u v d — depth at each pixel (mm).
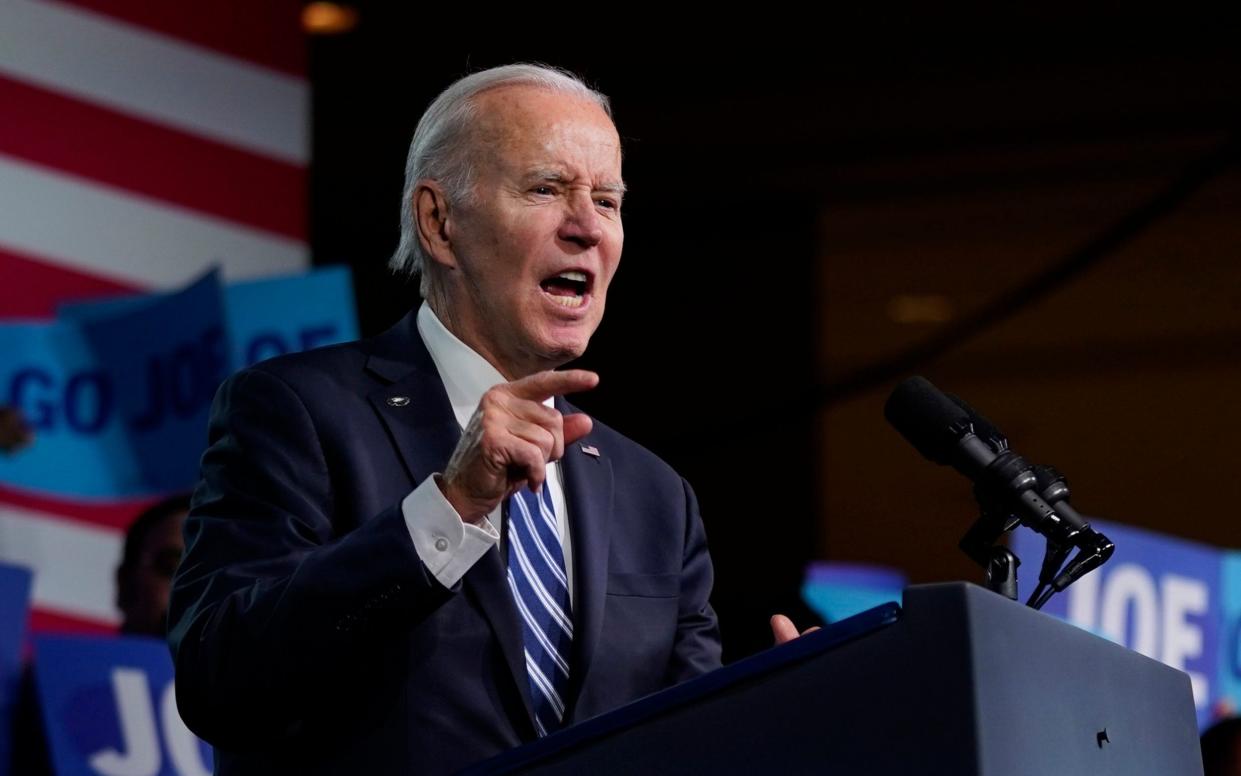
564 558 4977
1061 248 22500
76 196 11195
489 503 4051
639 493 5340
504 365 5207
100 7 11398
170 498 10586
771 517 20859
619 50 18469
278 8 12031
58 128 11195
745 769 3318
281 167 11906
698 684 3381
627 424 20578
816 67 18703
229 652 4129
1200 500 25516
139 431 10805
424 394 5004
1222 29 17891
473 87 5281
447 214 5195
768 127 19656
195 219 11547
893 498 26156
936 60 18625
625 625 4930
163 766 8547
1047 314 24375
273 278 11227
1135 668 3912
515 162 5082
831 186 20750
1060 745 3389
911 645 3219
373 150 19469
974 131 19766
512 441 3943
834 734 3254
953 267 23219
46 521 10734
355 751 4418
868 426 25859
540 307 5070
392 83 18766
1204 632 12141
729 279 20750
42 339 10875
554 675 4719
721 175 20453
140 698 8562
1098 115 19375
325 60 18438
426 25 17938
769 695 3328
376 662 4488
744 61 18672
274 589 4168
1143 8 17797
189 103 11625
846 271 23484
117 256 11266
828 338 25312
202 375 10711
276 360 5000
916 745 3176
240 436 4766
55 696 8344
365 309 19625
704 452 21000
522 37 18266
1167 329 24375
